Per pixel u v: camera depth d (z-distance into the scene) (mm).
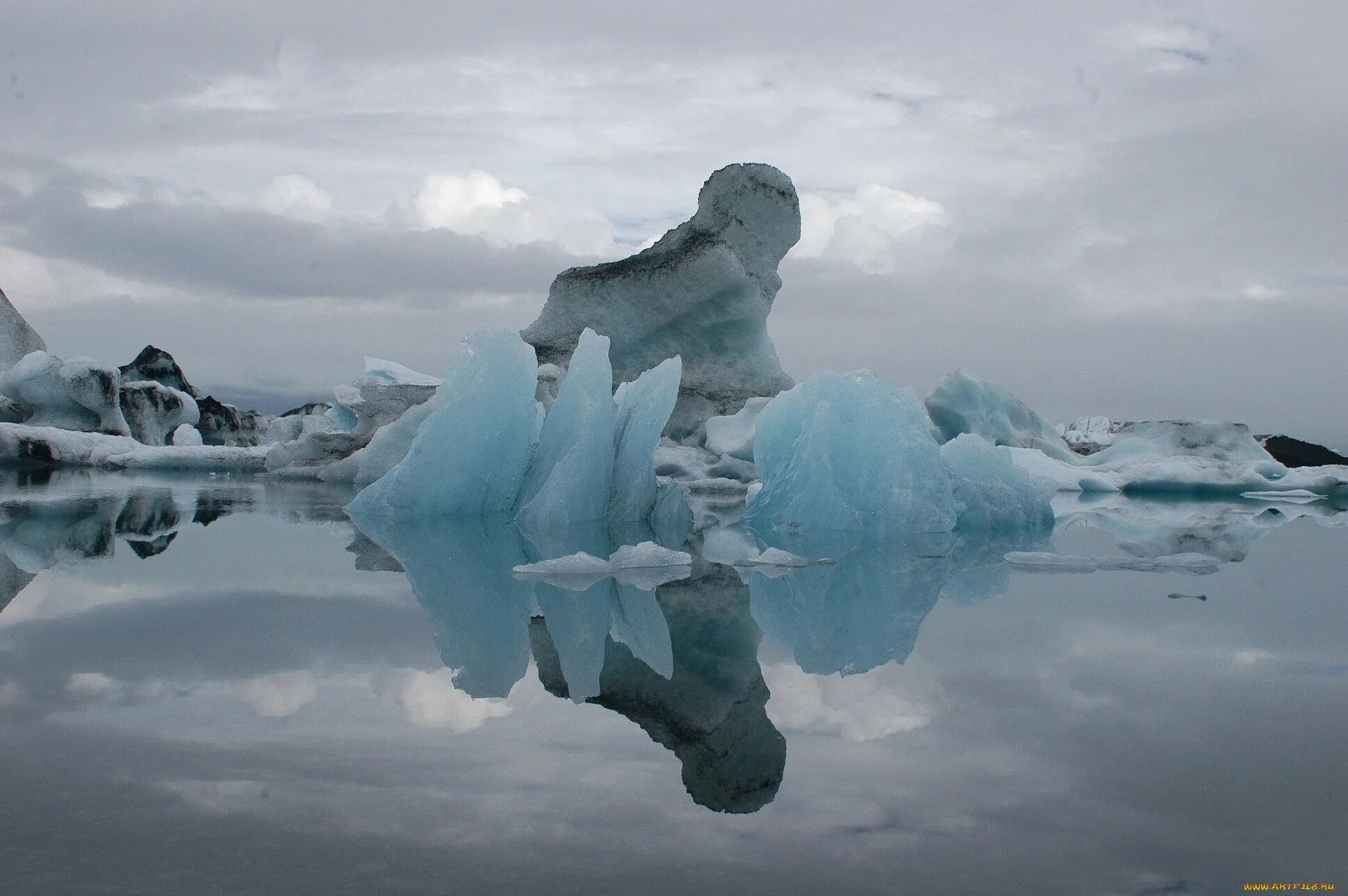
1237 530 10367
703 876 1729
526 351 10188
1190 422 21906
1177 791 2207
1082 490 18688
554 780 2244
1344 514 13648
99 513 9391
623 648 3881
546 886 1673
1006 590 5598
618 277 21406
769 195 21312
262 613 4398
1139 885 1724
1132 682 3303
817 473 9289
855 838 1916
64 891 1621
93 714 2711
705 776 2291
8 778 2188
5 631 3859
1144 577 6172
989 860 1821
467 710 2877
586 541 8133
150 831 1893
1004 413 21141
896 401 9469
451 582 5586
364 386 17859
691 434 21094
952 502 9406
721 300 21031
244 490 13547
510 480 10219
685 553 6703
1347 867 1803
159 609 4430
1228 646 3953
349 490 14195
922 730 2715
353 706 2873
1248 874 1775
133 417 23188
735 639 4113
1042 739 2625
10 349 23469
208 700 2896
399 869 1733
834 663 3639
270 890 1637
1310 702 3029
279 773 2254
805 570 6492
